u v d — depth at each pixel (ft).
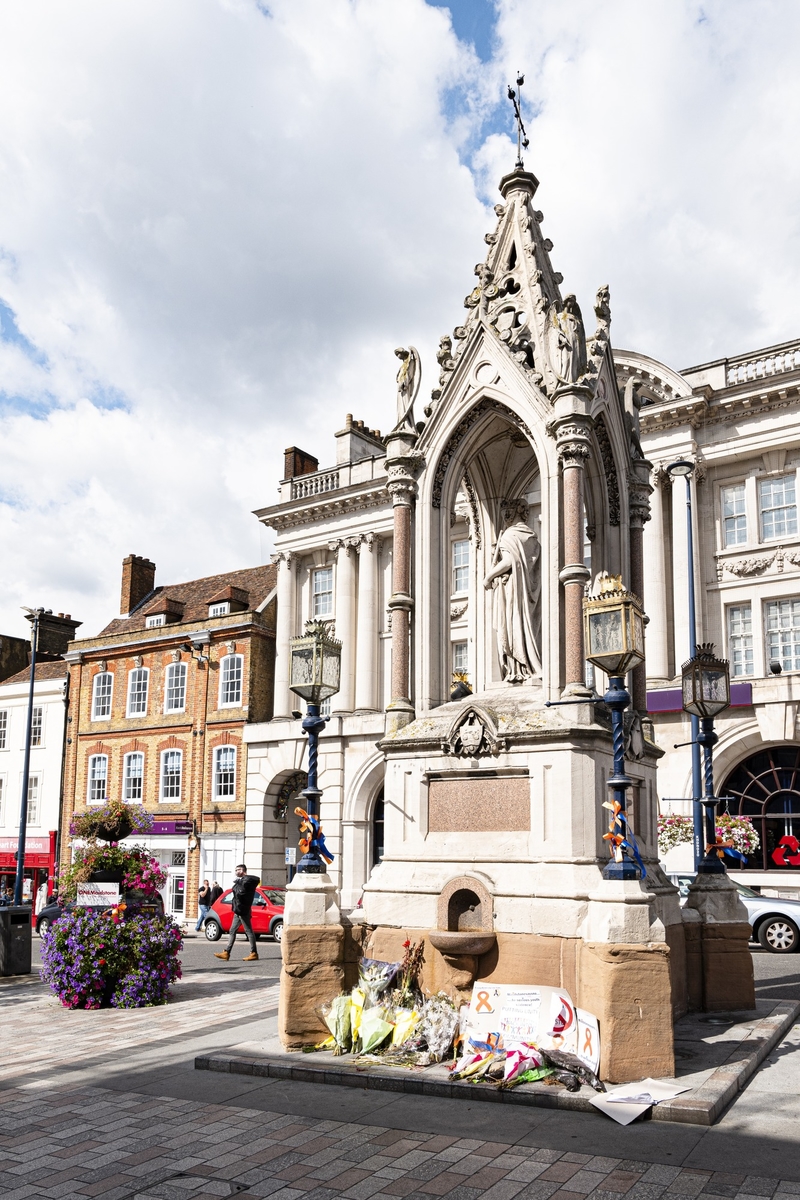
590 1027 24.08
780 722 85.15
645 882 30.96
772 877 82.33
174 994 46.78
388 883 31.07
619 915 24.21
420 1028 26.99
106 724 137.08
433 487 36.01
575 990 26.50
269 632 126.72
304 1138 21.04
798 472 92.27
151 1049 31.94
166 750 129.49
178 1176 19.15
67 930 44.11
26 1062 30.81
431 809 31.68
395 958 29.89
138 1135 21.84
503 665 36.14
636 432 39.42
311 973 28.66
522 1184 17.97
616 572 36.99
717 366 96.78
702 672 38.01
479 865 29.58
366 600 117.50
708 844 36.32
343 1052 27.37
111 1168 19.77
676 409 95.04
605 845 29.30
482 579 39.42
